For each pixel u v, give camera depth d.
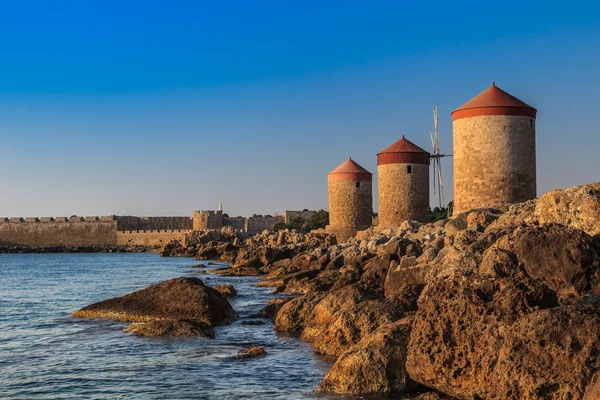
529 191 39.53
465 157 40.16
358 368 12.57
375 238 43.41
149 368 15.24
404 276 21.08
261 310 23.52
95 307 23.36
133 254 121.06
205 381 13.95
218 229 123.62
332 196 65.56
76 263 85.56
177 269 64.56
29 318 24.72
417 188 53.56
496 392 9.97
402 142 54.44
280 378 14.00
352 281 26.56
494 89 40.75
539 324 9.68
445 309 11.28
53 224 141.25
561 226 14.62
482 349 10.47
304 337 18.27
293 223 122.12
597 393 8.45
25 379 14.54
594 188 18.00
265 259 58.41
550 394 9.34
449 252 19.33
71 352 17.30
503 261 13.99
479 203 39.50
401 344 12.68
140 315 21.89
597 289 13.20
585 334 9.26
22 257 113.31
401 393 12.27
